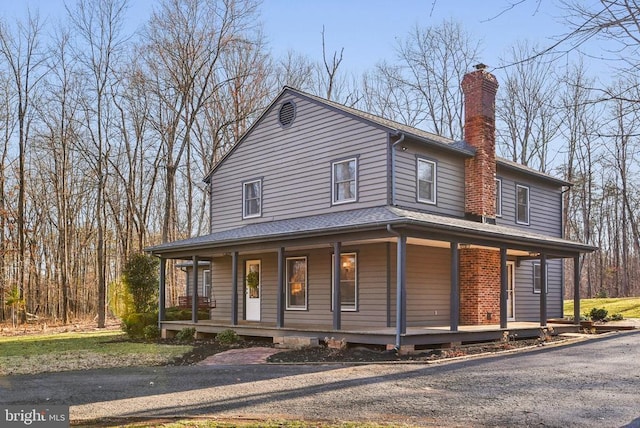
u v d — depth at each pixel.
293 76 37.38
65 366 12.57
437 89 37.69
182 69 29.78
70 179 37.69
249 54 33.59
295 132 19.03
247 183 20.72
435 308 16.97
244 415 7.31
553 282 22.84
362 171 16.61
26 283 36.00
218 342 16.78
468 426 6.66
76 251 39.81
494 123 18.62
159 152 33.59
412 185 16.41
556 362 11.70
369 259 16.50
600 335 17.59
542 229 22.03
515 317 20.22
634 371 10.50
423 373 10.50
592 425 6.66
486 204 17.78
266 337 16.69
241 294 20.77
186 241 19.20
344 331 14.20
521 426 6.65
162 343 17.64
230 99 33.38
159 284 21.03
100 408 7.91
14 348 17.11
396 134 15.90
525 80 35.09
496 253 17.56
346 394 8.63
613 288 44.91
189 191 32.06
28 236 36.69
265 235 15.82
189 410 7.69
